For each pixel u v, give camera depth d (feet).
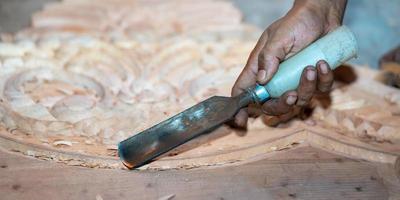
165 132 2.86
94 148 3.31
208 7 5.62
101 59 4.26
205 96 3.89
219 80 4.06
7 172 3.07
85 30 4.97
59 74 4.00
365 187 3.16
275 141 3.45
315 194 3.08
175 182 3.11
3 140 3.28
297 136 3.52
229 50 4.52
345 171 3.28
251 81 3.27
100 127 3.46
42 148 3.26
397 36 6.01
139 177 3.13
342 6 3.53
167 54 4.42
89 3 5.60
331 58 2.98
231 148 3.39
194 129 2.88
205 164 3.26
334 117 3.70
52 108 3.61
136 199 2.96
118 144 3.14
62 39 4.55
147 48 4.54
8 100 3.60
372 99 3.93
